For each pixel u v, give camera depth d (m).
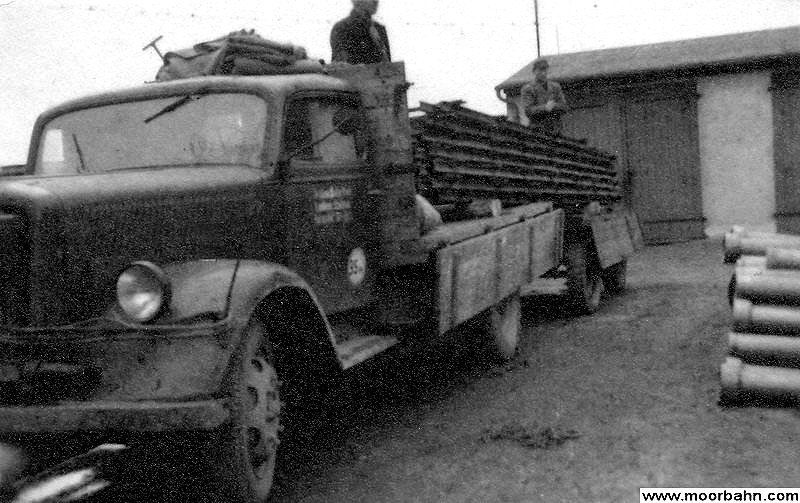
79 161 3.95
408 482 3.61
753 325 4.65
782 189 14.09
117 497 3.22
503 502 3.33
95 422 2.69
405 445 4.14
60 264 2.92
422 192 5.19
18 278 2.92
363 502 3.40
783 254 4.92
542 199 7.41
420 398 5.07
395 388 5.36
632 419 4.34
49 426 2.73
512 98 15.69
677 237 14.76
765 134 14.10
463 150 5.71
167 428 2.65
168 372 2.76
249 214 3.59
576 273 7.66
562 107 11.20
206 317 2.85
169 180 3.33
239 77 3.92
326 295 4.07
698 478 3.46
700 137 14.50
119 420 2.67
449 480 3.61
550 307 8.50
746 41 15.09
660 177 14.80
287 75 4.12
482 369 5.78
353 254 4.29
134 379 2.77
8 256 2.89
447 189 5.39
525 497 3.37
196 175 3.47
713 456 3.71
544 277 8.12
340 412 4.80
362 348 4.08
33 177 3.20
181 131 3.87
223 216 3.46
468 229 5.00
